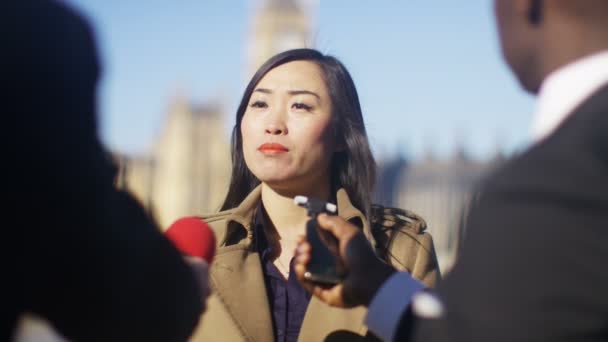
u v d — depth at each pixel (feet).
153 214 6.05
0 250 4.93
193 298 5.90
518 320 4.63
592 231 4.59
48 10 5.09
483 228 4.96
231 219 9.55
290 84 9.70
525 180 4.85
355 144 10.05
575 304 4.56
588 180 4.67
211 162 328.90
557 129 4.99
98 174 5.24
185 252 7.42
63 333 5.35
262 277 9.30
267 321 9.06
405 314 6.12
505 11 5.62
